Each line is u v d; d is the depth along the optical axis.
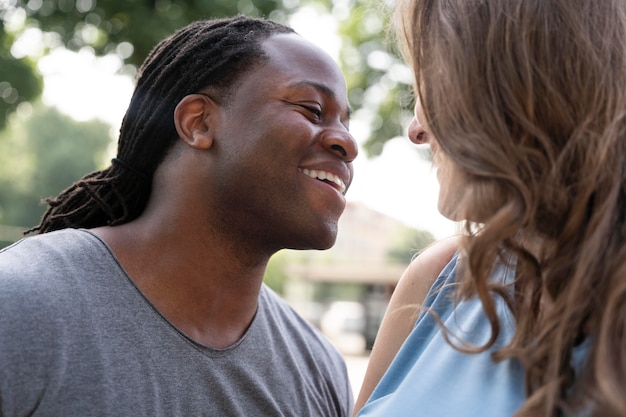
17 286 1.25
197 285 1.41
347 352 11.91
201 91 1.43
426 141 1.37
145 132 1.47
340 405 1.62
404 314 1.44
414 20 1.25
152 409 1.29
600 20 1.12
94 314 1.30
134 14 5.64
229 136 1.40
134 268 1.40
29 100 7.61
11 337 1.21
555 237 1.11
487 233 1.08
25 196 30.75
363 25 7.04
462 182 1.17
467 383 1.16
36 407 1.22
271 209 1.39
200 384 1.37
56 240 1.39
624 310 0.98
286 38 1.47
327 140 1.41
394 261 15.35
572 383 1.02
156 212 1.43
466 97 1.15
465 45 1.16
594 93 1.09
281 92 1.40
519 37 1.12
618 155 1.07
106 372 1.27
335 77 1.47
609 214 1.04
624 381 0.94
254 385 1.43
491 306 1.09
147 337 1.34
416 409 1.17
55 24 5.93
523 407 1.01
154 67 1.52
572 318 1.02
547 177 1.09
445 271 1.37
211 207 1.40
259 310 1.54
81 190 1.57
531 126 1.11
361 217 16.23
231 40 1.45
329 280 15.41
